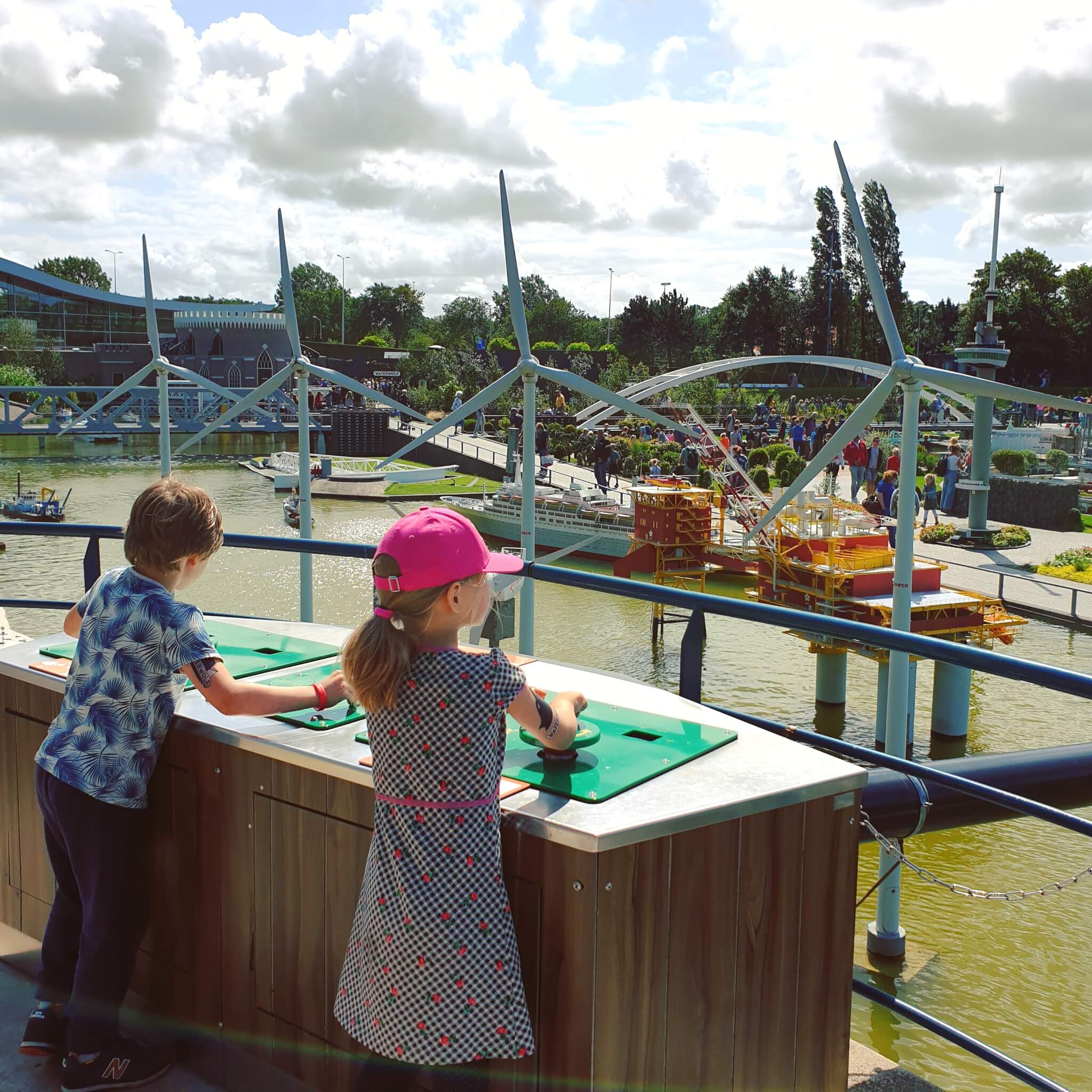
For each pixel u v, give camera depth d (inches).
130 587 109.7
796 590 788.6
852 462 1476.4
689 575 1122.7
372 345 5315.0
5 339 3932.1
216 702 106.8
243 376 4106.8
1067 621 897.5
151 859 122.4
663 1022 90.4
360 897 91.1
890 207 3944.4
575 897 85.4
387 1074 96.0
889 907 399.2
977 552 1173.1
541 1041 89.1
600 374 3459.6
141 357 4116.6
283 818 107.4
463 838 85.4
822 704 781.9
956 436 1401.3
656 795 92.1
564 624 1048.2
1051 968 392.8
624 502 1647.4
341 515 1761.8
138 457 2812.5
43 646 142.4
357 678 85.8
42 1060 122.1
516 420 2623.0
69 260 7362.2
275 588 1150.3
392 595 88.4
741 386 3307.1
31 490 2011.6
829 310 3991.1
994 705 764.6
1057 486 1320.1
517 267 741.9
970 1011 359.6
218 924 115.8
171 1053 122.3
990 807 228.7
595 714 114.0
